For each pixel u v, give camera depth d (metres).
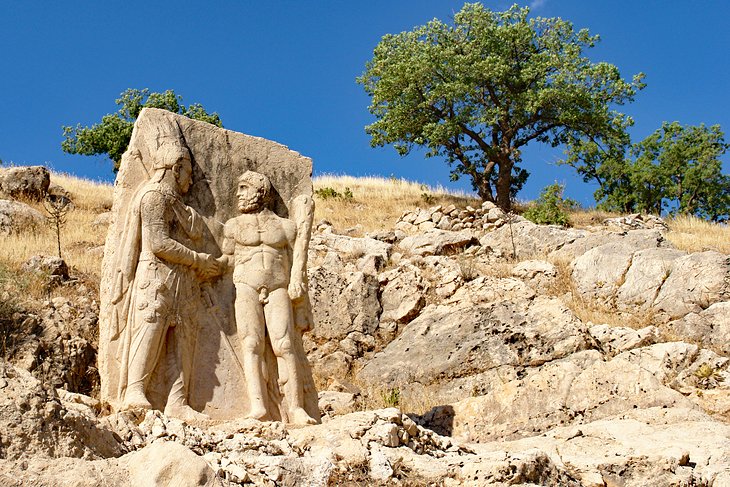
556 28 31.73
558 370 10.34
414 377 12.88
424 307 14.98
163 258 8.72
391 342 14.04
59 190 21.70
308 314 9.41
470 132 30.86
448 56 30.38
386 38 32.38
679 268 15.28
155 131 9.14
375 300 15.11
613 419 9.45
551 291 16.22
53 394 6.31
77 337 11.55
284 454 7.20
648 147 35.31
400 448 7.61
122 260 8.67
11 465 5.57
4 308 11.55
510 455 7.48
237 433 7.58
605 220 23.20
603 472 7.93
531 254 18.12
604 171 35.62
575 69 30.55
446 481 7.22
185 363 8.60
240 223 9.34
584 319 14.67
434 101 30.50
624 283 15.76
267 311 9.14
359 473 7.15
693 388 11.05
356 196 26.62
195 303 8.88
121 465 5.80
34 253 15.62
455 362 12.80
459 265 16.25
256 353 8.93
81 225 19.14
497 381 12.26
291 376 8.96
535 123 31.70
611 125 30.67
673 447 8.26
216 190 9.40
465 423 10.21
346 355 14.06
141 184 9.02
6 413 5.92
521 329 12.98
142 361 8.34
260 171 9.67
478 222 20.64
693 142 34.84
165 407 8.38
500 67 29.62
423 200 26.58
